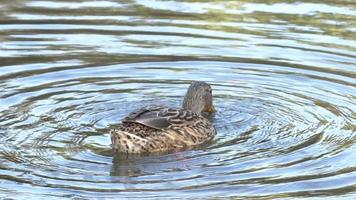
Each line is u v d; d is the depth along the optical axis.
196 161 14.63
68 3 23.41
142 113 15.24
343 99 17.30
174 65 19.03
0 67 18.55
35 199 13.09
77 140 15.34
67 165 14.34
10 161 14.38
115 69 18.70
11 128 15.67
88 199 13.11
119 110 16.77
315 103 17.14
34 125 15.84
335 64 19.05
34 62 18.92
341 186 13.65
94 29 21.11
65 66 18.75
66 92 17.45
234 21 21.89
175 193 13.34
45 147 14.99
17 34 20.64
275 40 20.48
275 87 18.00
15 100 16.89
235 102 17.34
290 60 19.28
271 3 23.55
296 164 14.42
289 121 16.31
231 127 16.20
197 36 20.70
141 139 14.88
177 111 15.70
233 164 14.46
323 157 14.66
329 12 22.69
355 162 14.48
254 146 15.27
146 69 18.77
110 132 15.31
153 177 13.96
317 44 20.20
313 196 13.30
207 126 15.85
